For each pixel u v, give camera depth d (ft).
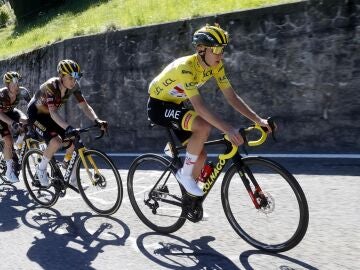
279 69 20.15
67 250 11.42
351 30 18.30
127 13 35.04
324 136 19.30
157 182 12.16
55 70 30.14
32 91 33.22
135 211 12.74
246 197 11.28
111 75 25.79
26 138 17.24
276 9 19.94
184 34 22.82
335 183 14.60
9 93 16.79
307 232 11.07
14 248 11.82
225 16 21.39
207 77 10.52
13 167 18.01
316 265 9.35
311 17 19.15
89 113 14.21
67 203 15.44
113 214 13.80
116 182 13.35
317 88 19.26
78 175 14.19
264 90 20.66
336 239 10.54
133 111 24.98
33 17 57.41
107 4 43.83
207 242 11.08
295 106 19.89
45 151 14.61
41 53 31.60
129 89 25.03
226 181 10.96
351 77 18.47
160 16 28.53
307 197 13.60
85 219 13.62
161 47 23.66
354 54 18.31
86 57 27.07
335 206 12.67
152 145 24.35
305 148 19.77
